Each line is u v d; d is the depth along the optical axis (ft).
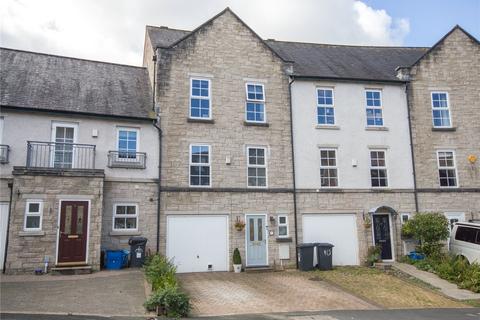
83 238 45.68
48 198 44.96
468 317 33.99
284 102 60.03
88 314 29.45
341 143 61.05
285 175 58.13
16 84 51.16
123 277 42.01
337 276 50.57
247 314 32.94
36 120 48.96
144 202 51.70
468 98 65.98
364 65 68.74
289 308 35.73
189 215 53.36
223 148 56.24
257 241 55.42
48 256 43.98
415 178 62.18
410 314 35.06
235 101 57.93
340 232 58.59
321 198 58.80
